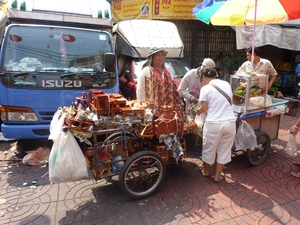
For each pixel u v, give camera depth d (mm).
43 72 4070
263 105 3998
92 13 4828
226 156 3529
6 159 4297
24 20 4418
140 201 3232
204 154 3574
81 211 3033
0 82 3951
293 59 10258
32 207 3098
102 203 3189
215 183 3656
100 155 3082
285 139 5352
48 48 4328
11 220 2869
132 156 3094
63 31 4480
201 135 3990
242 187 3562
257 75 3838
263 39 7547
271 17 3832
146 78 3512
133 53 5941
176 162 3469
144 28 6367
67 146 2865
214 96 3391
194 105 4086
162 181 3391
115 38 6965
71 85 4191
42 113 4137
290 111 7691
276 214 3018
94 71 4402
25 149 4641
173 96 3438
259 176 3855
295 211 3078
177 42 6422
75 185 3584
